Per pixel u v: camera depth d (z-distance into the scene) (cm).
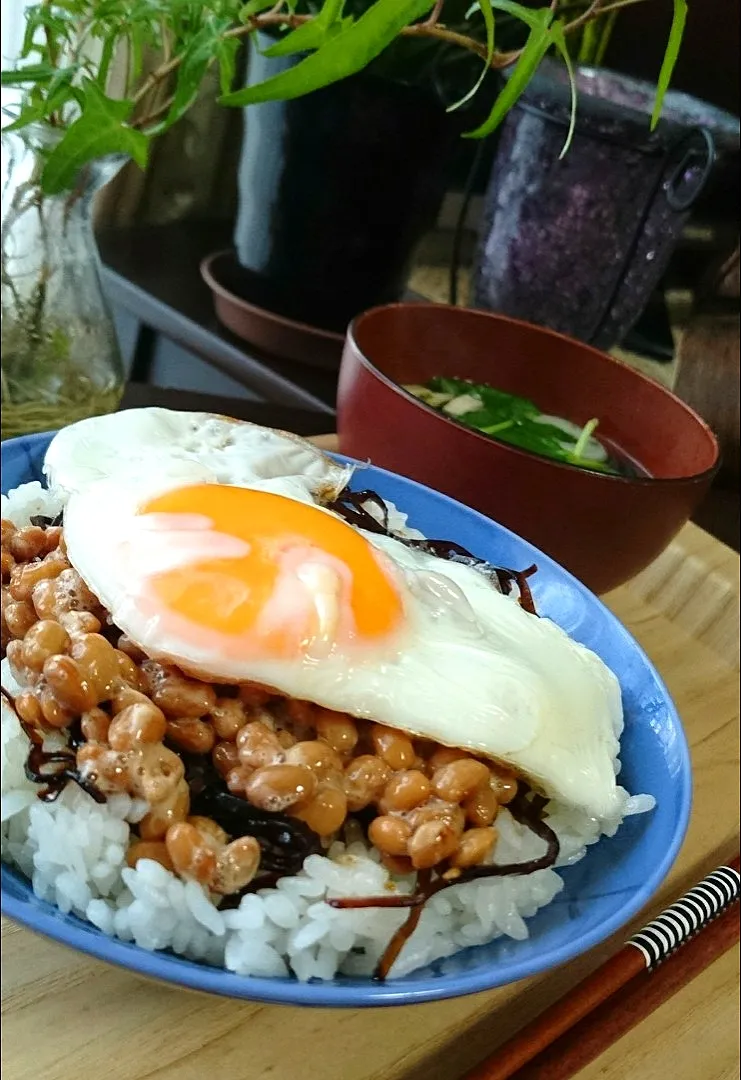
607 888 17
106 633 17
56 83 24
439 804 16
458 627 18
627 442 29
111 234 46
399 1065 17
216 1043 17
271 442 23
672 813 18
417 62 34
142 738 15
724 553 31
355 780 16
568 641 20
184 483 19
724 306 40
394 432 24
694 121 33
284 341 39
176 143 47
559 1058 18
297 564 17
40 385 29
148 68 35
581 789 18
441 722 17
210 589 17
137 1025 17
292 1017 17
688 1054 19
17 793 16
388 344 28
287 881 16
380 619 17
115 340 31
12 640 17
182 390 34
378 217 37
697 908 20
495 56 23
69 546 18
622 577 25
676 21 20
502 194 37
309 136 35
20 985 17
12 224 27
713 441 26
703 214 40
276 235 38
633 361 42
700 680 28
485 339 29
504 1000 19
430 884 16
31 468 22
